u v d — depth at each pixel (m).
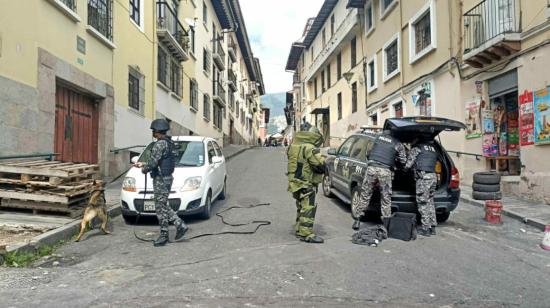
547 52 9.16
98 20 11.54
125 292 4.29
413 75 15.77
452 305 4.05
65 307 3.91
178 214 7.59
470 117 12.09
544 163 9.30
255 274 4.88
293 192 6.49
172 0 18.95
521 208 8.73
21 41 8.08
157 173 6.32
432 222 7.00
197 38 23.91
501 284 4.66
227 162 20.00
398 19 17.14
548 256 5.84
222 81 32.78
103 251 5.93
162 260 5.47
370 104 20.91
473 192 9.78
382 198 6.99
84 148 11.22
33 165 7.12
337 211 8.90
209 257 5.59
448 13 13.06
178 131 19.92
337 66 28.22
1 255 5.21
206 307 3.91
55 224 6.71
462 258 5.64
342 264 5.30
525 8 9.80
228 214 8.52
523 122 9.89
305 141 6.59
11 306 3.93
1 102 7.52
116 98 12.70
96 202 6.80
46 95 8.89
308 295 4.25
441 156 7.53
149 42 15.74
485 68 11.30
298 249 5.99
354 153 8.71
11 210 7.38
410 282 4.67
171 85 18.81
